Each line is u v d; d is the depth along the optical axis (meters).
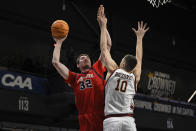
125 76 4.75
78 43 15.87
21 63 14.02
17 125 12.02
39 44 15.02
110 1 13.69
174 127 14.51
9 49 14.23
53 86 11.75
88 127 4.76
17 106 10.91
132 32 17.91
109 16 13.69
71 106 11.60
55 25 4.79
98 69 4.97
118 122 4.54
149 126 13.56
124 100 4.66
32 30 14.86
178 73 19.67
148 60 18.38
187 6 16.30
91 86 4.83
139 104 13.42
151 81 16.97
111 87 4.69
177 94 19.20
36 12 14.91
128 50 17.56
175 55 19.59
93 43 16.30
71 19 15.85
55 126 12.66
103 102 4.78
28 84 11.34
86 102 4.82
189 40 20.12
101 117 4.75
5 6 14.07
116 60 14.38
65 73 4.93
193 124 15.40
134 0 14.30
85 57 5.05
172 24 17.06
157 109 14.07
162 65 18.95
